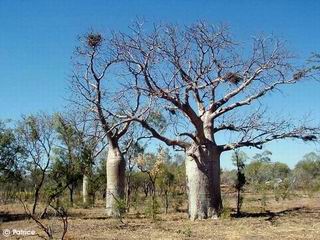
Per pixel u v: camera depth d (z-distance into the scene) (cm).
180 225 1650
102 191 3859
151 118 2353
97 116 1994
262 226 1570
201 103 1956
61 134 2134
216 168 1877
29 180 2469
